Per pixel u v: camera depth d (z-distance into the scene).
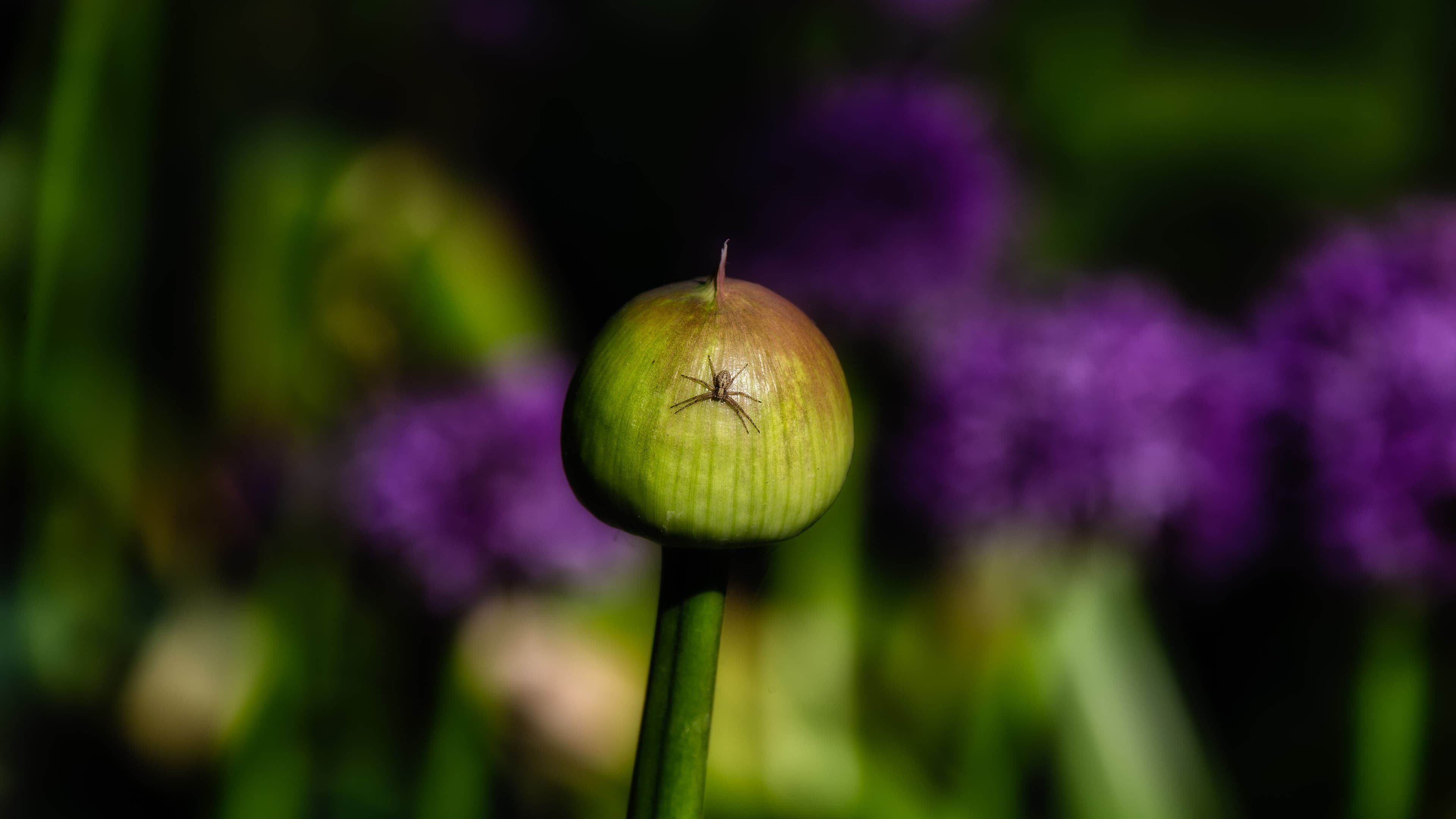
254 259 1.47
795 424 0.60
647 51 2.12
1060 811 1.21
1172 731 1.27
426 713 1.28
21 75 1.38
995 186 1.49
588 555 1.22
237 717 1.15
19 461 1.48
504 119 1.92
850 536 1.36
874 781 1.27
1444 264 1.26
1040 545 1.29
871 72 1.62
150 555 1.57
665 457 0.60
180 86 1.63
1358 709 1.17
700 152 1.92
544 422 1.22
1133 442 1.24
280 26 1.62
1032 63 1.90
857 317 1.46
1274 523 1.29
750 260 1.45
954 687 1.38
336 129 1.58
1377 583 1.16
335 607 1.16
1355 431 1.18
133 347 1.44
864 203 1.41
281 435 1.50
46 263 1.24
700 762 0.61
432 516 1.16
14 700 1.46
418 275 1.46
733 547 0.60
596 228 2.10
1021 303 1.47
